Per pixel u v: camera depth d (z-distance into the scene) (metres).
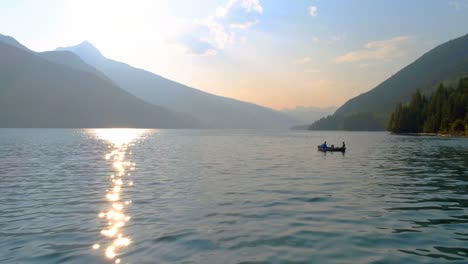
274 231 14.91
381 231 14.94
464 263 11.54
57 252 12.59
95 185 26.94
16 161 45.56
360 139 132.12
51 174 33.34
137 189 25.09
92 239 13.98
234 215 17.56
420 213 17.97
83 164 42.31
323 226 15.66
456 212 18.19
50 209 19.03
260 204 20.06
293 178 30.67
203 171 35.69
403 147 78.06
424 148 73.94
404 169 37.47
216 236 14.25
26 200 21.42
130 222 16.38
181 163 43.88
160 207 19.36
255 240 13.76
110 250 12.76
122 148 74.81
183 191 24.27
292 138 148.75
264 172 34.97
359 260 11.76
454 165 41.19
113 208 19.17
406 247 13.00
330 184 27.36
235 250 12.68
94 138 128.62
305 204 20.05
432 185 26.83
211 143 100.00
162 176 31.91
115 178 30.66
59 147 75.00
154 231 14.97
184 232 14.79
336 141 114.06
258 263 11.50
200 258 11.95
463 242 13.55
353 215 17.58
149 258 11.97
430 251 12.60
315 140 126.25
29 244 13.43
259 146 85.88
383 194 23.16
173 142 104.94
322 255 12.19
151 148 75.56
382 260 11.76
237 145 89.94
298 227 15.50
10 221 16.66
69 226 15.80
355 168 38.59
